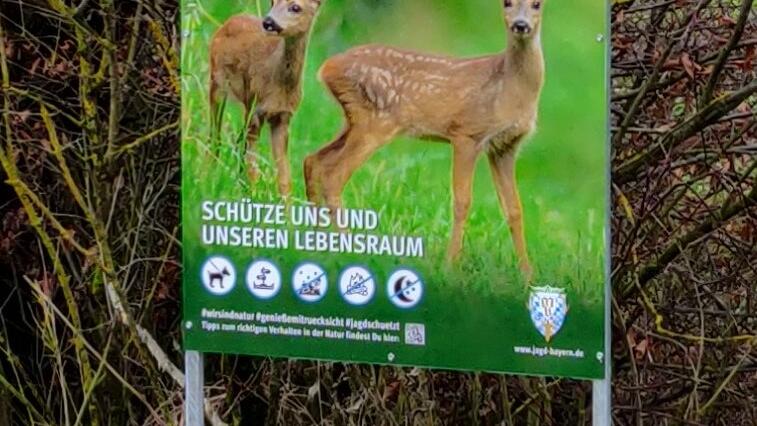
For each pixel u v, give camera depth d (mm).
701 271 5977
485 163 4078
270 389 5977
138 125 6086
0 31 5879
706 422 5906
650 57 5578
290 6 4266
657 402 5988
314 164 4305
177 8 5816
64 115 5949
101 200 6016
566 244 3996
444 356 4184
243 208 4402
